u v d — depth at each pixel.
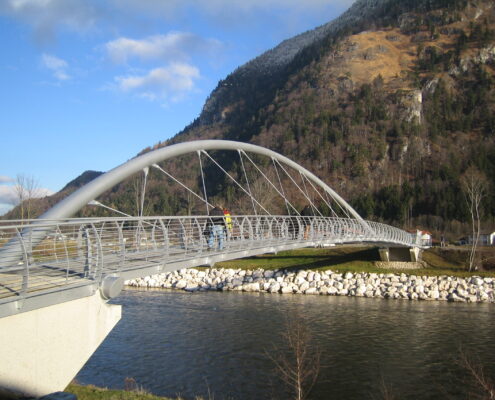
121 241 11.27
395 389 16.14
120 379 16.92
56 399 8.16
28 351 8.52
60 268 11.62
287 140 108.06
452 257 46.09
